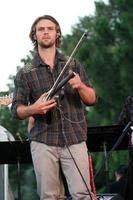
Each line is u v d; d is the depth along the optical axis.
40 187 9.88
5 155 11.62
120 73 37.66
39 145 9.85
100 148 11.78
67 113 9.91
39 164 9.83
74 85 9.66
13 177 35.97
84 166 9.80
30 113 9.75
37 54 10.20
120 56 37.72
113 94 37.59
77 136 9.87
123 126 11.30
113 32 39.06
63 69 9.64
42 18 10.07
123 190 12.48
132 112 11.54
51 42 10.02
